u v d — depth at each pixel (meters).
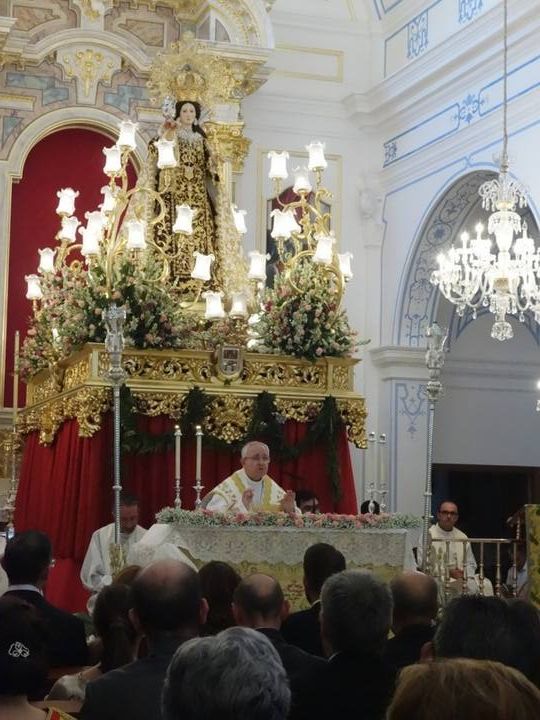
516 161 14.06
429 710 2.29
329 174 17.12
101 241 11.86
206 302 12.05
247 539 8.88
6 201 15.56
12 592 6.37
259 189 16.81
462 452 18.42
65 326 11.75
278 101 17.00
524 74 13.91
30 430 13.24
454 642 3.76
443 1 15.79
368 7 17.44
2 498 15.12
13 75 15.81
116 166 11.72
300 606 8.95
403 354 16.75
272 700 2.85
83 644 6.34
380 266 17.09
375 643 4.41
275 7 17.17
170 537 8.73
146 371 11.47
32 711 4.12
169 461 11.43
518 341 18.73
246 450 9.84
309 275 12.15
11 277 15.62
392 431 16.72
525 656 3.76
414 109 16.20
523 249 12.65
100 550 10.16
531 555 8.95
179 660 2.90
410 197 16.45
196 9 16.47
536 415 18.84
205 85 13.60
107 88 16.14
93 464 11.12
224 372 11.62
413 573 5.21
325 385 12.04
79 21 16.08
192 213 12.19
